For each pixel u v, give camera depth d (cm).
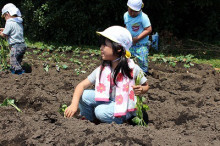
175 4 1267
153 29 1277
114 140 358
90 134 370
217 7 1286
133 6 667
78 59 964
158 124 479
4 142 362
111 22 1216
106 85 408
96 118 452
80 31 1153
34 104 539
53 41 1198
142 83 412
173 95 600
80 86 416
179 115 487
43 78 695
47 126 389
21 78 667
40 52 1053
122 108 399
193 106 559
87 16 1144
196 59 991
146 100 553
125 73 398
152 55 1047
